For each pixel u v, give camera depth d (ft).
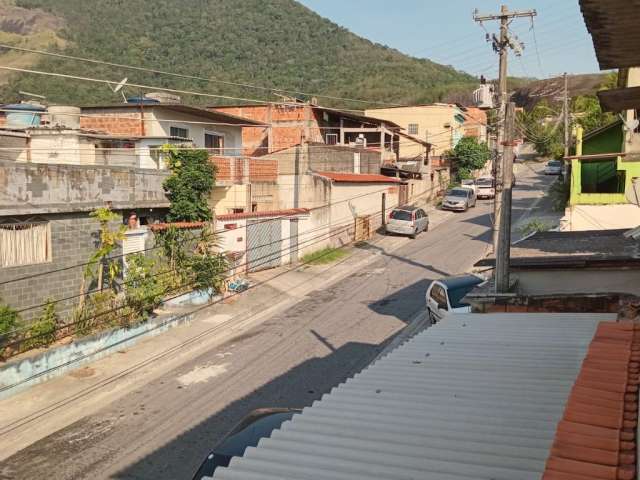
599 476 10.04
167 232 63.00
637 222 82.99
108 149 65.21
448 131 173.88
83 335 49.80
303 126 115.24
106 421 39.11
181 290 63.26
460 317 27.94
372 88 248.73
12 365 42.52
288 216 84.84
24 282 48.49
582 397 13.85
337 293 73.56
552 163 183.42
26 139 67.97
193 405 41.47
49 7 339.77
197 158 68.18
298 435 13.84
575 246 49.60
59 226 51.29
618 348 17.88
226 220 73.67
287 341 55.72
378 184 115.34
